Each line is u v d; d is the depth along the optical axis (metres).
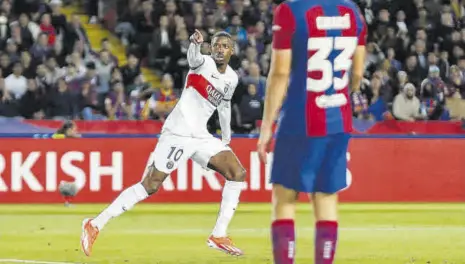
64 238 38.88
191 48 33.78
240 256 33.88
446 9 69.94
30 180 51.53
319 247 21.27
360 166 53.59
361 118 60.03
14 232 40.78
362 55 21.81
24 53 61.12
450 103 64.00
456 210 50.03
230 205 33.53
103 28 71.06
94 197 51.81
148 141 52.00
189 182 52.22
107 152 51.81
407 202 53.81
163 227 42.62
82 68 60.94
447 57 67.50
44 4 66.31
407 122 59.56
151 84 64.94
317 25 20.78
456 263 32.50
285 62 20.69
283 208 21.45
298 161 21.02
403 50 67.25
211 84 34.25
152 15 67.19
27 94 59.69
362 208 50.69
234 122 58.47
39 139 51.53
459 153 54.28
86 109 60.12
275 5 68.00
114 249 35.69
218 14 67.25
